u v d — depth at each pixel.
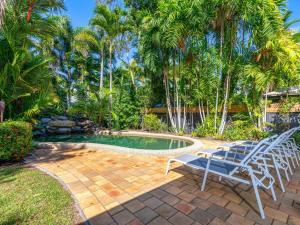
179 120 9.64
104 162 4.26
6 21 4.96
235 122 7.64
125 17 10.67
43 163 4.16
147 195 2.62
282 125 7.00
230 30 7.19
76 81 15.82
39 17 5.81
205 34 7.90
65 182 3.06
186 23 7.50
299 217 2.10
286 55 5.95
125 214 2.15
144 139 8.73
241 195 2.63
